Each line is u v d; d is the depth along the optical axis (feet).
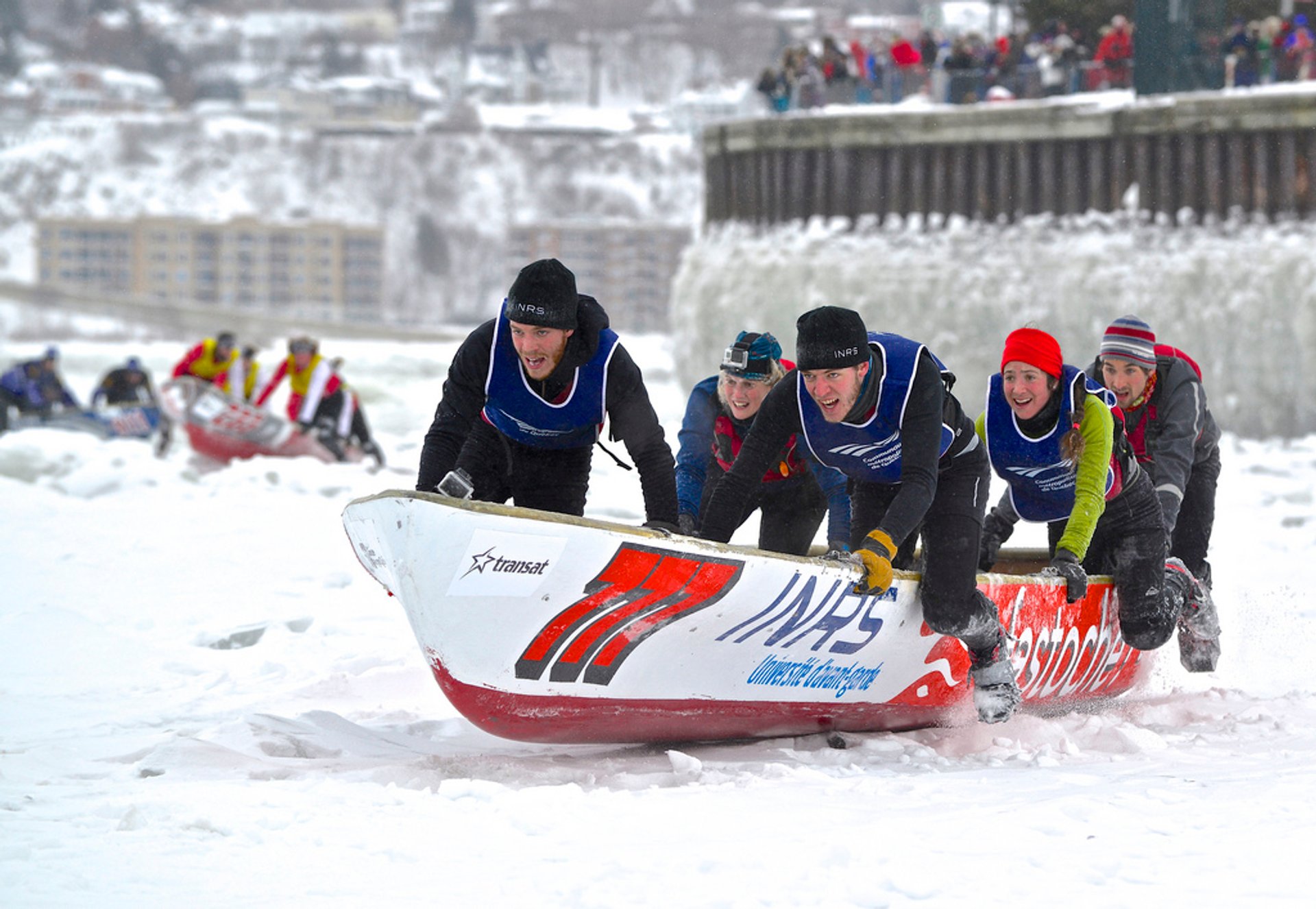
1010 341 53.83
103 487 131.34
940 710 55.72
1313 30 276.41
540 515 42.16
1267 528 118.42
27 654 70.59
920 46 276.00
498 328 47.83
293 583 93.81
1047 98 256.52
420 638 44.21
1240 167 230.68
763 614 47.09
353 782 44.27
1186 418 62.13
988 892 31.99
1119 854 34.68
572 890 32.37
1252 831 36.65
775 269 270.26
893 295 254.47
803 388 48.52
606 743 50.26
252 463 144.97
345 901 32.07
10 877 33.68
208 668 69.51
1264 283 223.30
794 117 271.28
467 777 45.57
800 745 53.01
